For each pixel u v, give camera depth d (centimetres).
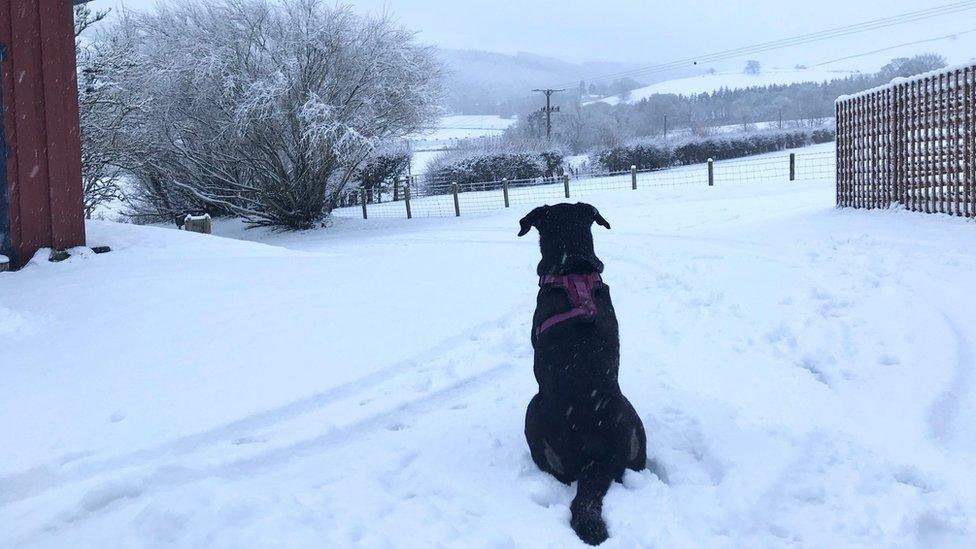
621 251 1059
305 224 2319
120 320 614
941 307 598
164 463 362
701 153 4247
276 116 2170
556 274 367
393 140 2420
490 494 338
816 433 385
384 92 2345
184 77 2222
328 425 422
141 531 285
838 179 1355
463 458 376
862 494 327
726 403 436
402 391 482
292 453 392
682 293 720
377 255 1012
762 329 578
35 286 718
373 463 372
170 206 2603
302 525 288
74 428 412
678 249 1021
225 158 2317
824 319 591
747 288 711
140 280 742
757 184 2244
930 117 1059
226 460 373
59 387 473
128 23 2264
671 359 525
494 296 739
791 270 779
